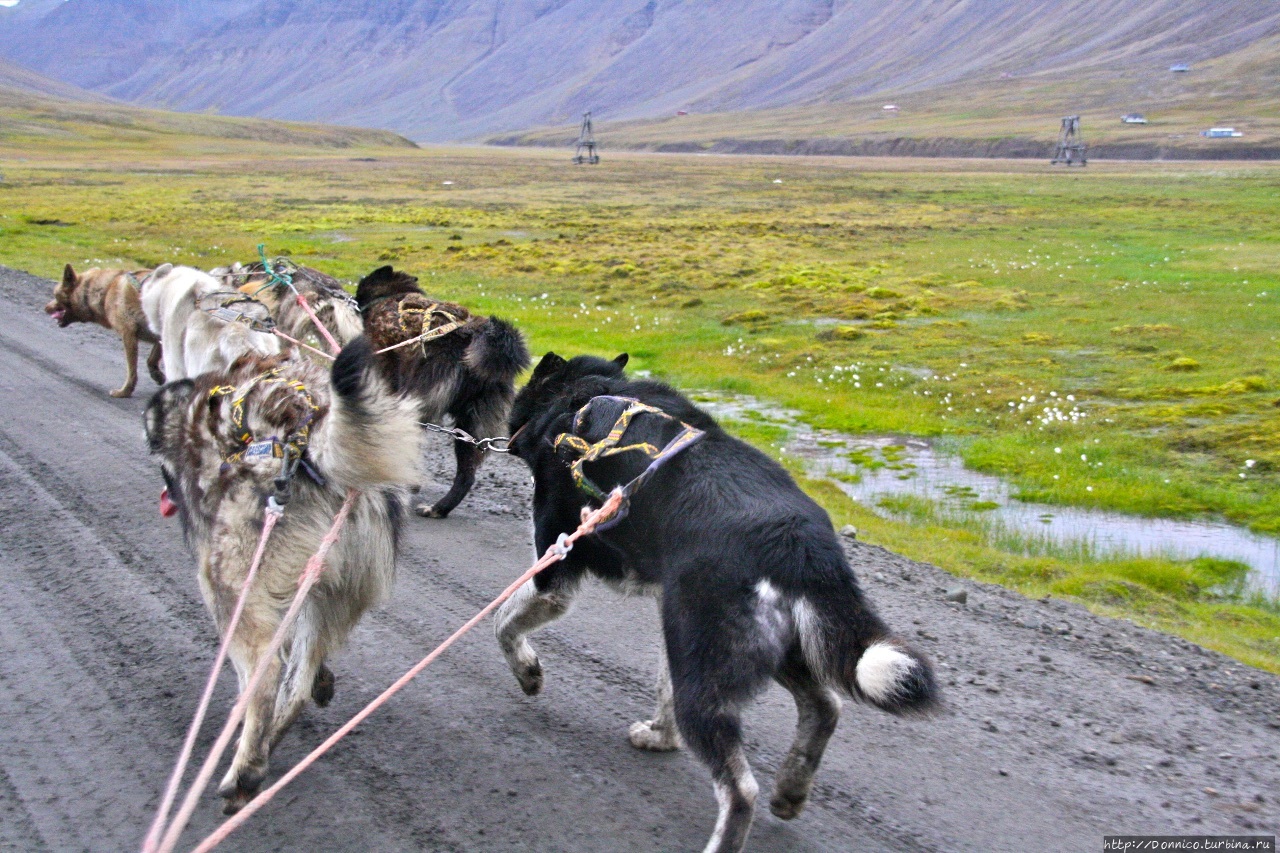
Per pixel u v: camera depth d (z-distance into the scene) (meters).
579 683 5.62
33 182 67.12
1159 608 7.96
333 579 4.57
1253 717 5.42
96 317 11.92
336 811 4.48
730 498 4.15
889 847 4.25
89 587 6.71
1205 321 20.98
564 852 4.23
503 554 7.54
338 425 4.38
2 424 10.41
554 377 5.34
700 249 35.50
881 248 36.22
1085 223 46.34
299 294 8.82
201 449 4.68
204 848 3.38
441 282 26.75
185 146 144.50
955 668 5.85
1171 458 12.35
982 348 18.62
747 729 5.14
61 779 4.69
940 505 10.71
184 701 5.37
